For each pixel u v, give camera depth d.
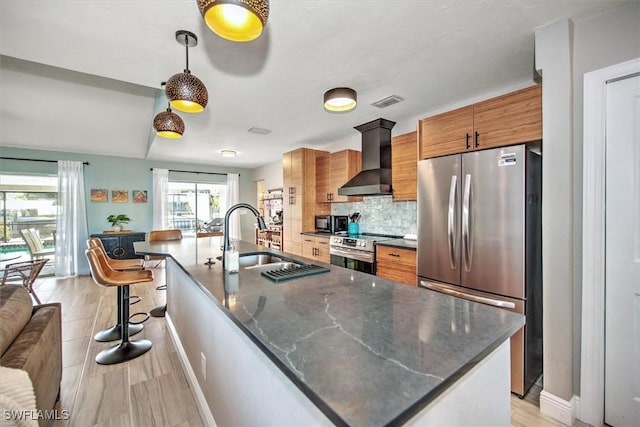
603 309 1.60
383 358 0.70
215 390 1.46
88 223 5.50
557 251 1.69
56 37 1.78
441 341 0.80
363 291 1.27
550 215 1.71
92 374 2.11
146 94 3.86
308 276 1.54
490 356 0.90
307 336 0.82
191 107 1.87
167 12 1.57
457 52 2.03
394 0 1.50
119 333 2.73
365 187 3.47
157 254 2.37
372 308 1.06
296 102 2.94
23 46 1.88
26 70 3.16
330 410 0.53
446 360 0.70
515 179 1.89
